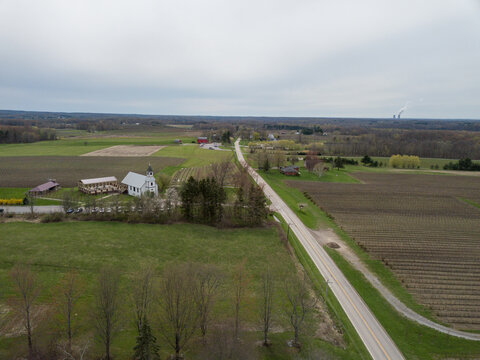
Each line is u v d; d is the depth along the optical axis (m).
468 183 138.75
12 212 80.56
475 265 63.12
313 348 39.06
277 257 63.09
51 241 63.81
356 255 66.38
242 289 49.09
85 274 52.62
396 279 57.50
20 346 36.88
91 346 37.62
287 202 100.38
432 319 46.69
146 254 60.91
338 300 50.16
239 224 78.00
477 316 47.59
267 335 41.41
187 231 73.25
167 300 39.47
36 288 47.34
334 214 93.19
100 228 71.75
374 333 43.19
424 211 98.25
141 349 33.09
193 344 39.06
